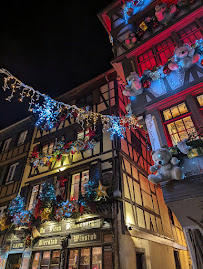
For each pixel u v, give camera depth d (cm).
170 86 581
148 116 603
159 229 923
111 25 848
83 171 898
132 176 855
